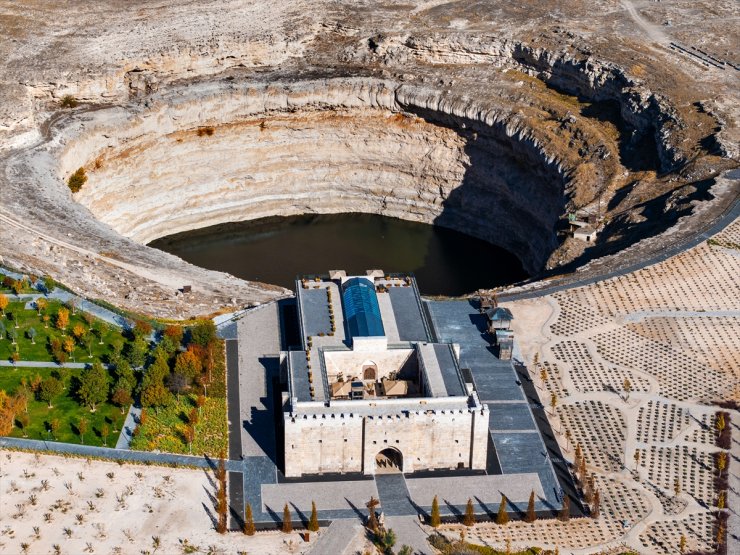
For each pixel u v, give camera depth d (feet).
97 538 278.87
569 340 367.04
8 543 275.59
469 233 538.06
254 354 354.33
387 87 540.11
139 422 321.73
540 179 510.99
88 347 351.67
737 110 497.05
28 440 311.68
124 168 513.04
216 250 521.65
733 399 340.18
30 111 489.26
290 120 541.34
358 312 338.54
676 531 289.33
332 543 282.36
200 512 290.35
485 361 354.74
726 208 435.53
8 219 429.38
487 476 307.37
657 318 379.14
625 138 502.79
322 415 297.53
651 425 328.29
